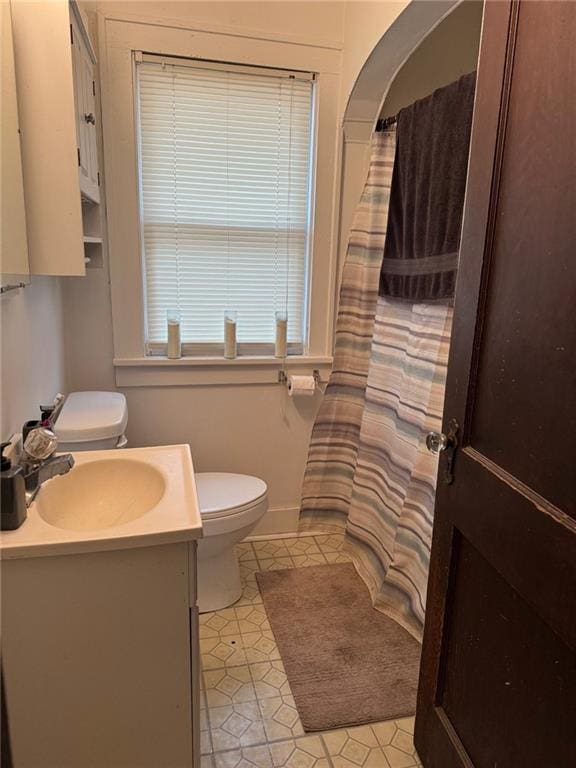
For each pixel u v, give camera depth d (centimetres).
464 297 119
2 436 120
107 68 201
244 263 236
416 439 195
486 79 109
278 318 238
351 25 212
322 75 221
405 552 198
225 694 167
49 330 179
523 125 97
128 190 212
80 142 151
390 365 218
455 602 128
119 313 222
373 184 222
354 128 228
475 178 113
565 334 86
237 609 206
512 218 101
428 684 141
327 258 240
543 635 95
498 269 106
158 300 230
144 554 104
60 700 108
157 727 115
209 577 203
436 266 176
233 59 212
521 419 99
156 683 112
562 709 90
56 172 136
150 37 202
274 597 214
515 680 104
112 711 112
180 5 203
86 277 216
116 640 108
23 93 130
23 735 108
